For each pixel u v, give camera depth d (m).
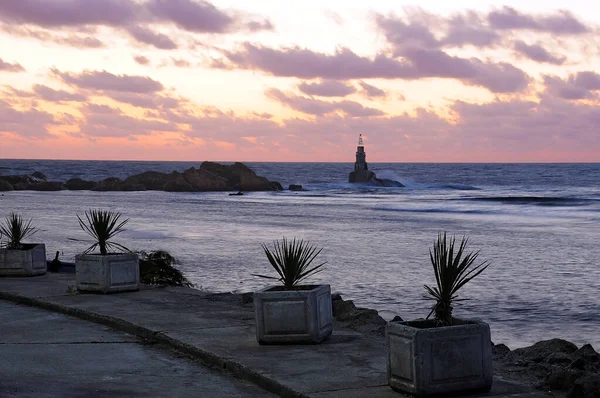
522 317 14.57
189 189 113.50
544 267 22.86
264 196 96.62
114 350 8.48
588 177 154.88
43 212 53.56
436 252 6.68
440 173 186.62
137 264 12.42
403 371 6.25
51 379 7.11
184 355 8.26
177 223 43.78
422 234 36.59
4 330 9.61
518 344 12.21
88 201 75.62
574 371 6.46
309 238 33.91
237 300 11.76
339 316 10.23
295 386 6.57
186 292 12.41
